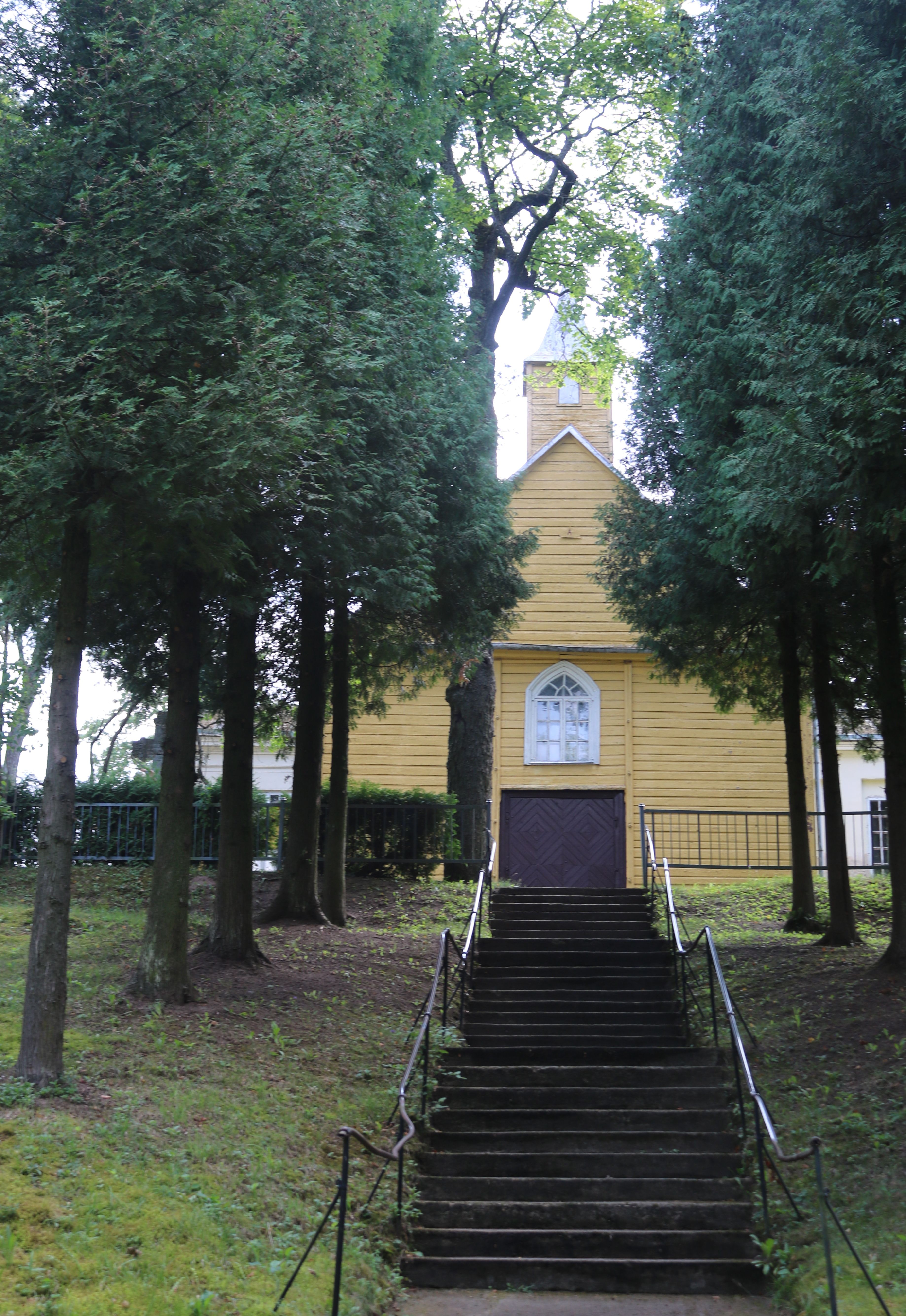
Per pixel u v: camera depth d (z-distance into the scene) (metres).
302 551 10.95
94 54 8.83
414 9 14.57
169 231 8.34
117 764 39.03
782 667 15.91
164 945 10.64
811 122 10.00
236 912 12.14
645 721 23.70
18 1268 5.68
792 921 15.78
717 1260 7.74
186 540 9.26
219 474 8.14
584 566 24.23
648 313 14.26
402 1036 11.02
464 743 20.39
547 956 14.01
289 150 9.10
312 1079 9.48
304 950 13.39
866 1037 10.12
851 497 9.62
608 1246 7.95
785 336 10.12
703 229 12.97
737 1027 9.32
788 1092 9.61
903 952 11.51
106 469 8.10
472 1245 7.98
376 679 17.66
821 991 11.70
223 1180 7.29
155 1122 7.77
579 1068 10.36
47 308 7.49
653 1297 7.50
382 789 19.95
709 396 12.26
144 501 8.29
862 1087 9.22
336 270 9.66
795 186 10.45
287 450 8.33
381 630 15.02
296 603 14.92
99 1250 6.04
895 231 9.50
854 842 24.98
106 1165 6.89
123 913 15.35
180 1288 5.94
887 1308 6.20
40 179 8.46
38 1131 7.06
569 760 23.62
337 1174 8.14
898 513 8.96
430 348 13.59
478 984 13.33
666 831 23.08
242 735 12.54
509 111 21.52
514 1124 9.62
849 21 9.97
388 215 12.24
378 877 18.91
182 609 11.02
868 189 9.87
